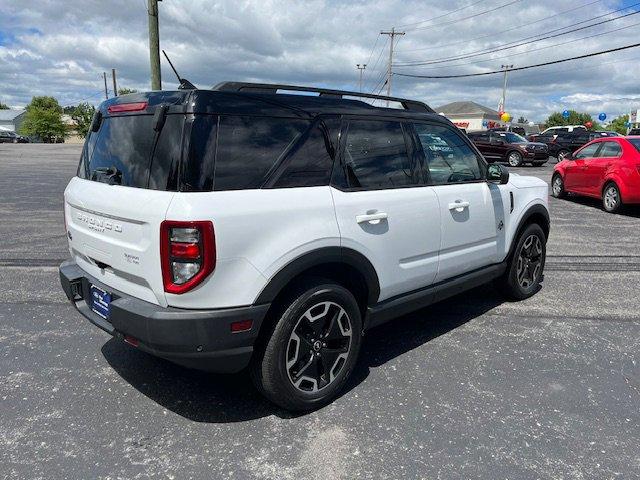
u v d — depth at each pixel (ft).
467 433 9.64
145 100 9.76
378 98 12.22
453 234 13.24
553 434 9.65
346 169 10.80
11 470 8.47
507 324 15.02
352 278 11.21
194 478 8.37
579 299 17.29
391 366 12.32
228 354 9.06
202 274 8.53
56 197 40.16
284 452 9.05
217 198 8.70
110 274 10.14
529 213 16.24
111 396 10.84
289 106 10.12
